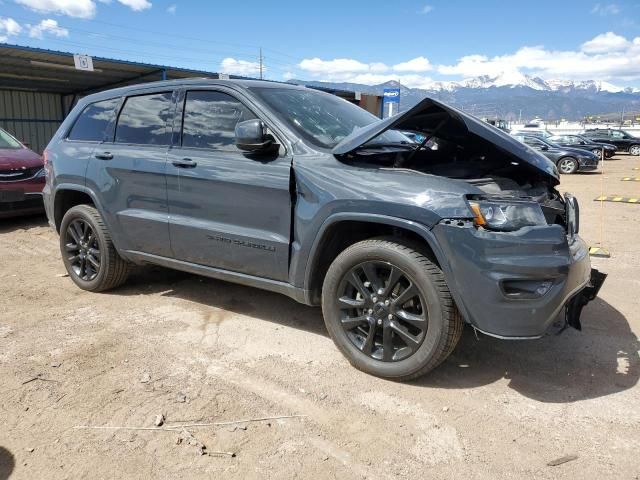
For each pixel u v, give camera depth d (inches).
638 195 506.3
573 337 151.9
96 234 182.5
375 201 119.1
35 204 313.3
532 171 136.5
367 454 99.7
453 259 111.9
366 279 128.3
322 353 141.3
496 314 110.8
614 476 93.4
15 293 190.4
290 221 134.5
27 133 871.1
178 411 113.0
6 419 110.0
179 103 162.7
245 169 140.9
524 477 93.5
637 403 117.3
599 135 1333.7
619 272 221.0
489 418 111.3
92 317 166.7
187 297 185.0
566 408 115.3
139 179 165.9
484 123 128.6
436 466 96.4
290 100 152.9
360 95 870.4
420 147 139.7
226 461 97.5
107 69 655.1
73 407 114.4
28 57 576.1
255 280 145.5
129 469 95.1
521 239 109.1
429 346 118.0
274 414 112.3
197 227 152.0
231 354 140.6
